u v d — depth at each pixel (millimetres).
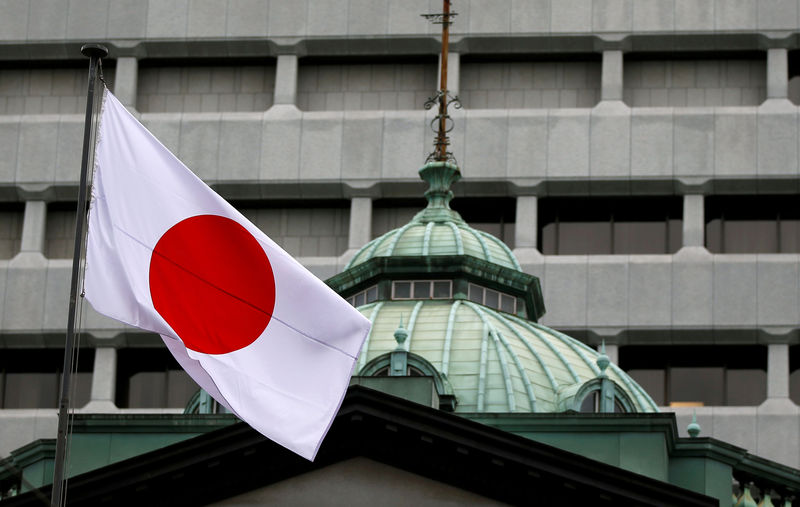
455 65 98438
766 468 65688
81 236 43594
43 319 96812
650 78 99375
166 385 97562
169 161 45062
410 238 77438
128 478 55250
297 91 100188
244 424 54844
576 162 96750
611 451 63344
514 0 98438
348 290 76312
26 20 100375
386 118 98125
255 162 97938
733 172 96250
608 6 98188
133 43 99688
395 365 66438
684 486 64375
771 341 94312
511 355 69375
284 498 55688
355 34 98875
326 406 45656
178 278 44594
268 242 45781
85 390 97875
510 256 78875
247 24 99438
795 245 97250
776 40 97562
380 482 55750
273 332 45656
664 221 97812
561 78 99438
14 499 55000
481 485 55562
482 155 96938
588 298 94812
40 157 99062
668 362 95875
